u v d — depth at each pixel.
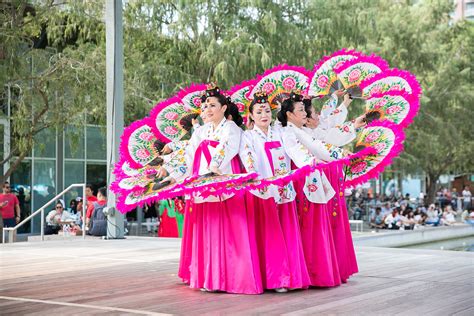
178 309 4.09
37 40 15.47
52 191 16.92
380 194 28.03
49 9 13.23
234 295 4.64
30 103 12.62
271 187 4.79
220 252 4.78
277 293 4.71
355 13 16.72
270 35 15.51
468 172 33.84
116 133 9.77
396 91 5.22
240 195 4.57
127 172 5.27
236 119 5.09
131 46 15.48
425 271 5.74
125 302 4.37
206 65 15.29
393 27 21.16
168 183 4.93
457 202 29.44
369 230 17.83
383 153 5.17
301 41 15.82
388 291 4.68
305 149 4.88
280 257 4.76
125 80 14.19
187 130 5.63
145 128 5.52
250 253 4.72
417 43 21.42
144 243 9.15
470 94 23.47
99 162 17.84
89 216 11.37
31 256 7.48
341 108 5.45
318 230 4.98
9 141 14.60
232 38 14.91
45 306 4.22
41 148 13.37
